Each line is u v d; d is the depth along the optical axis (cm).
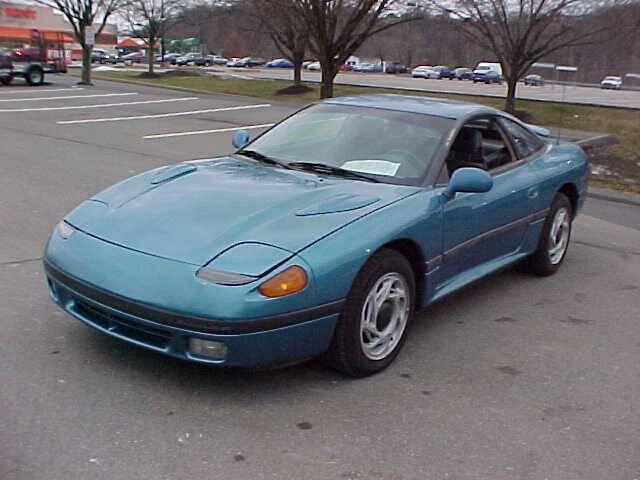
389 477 281
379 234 354
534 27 1919
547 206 538
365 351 359
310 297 322
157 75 3812
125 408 320
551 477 287
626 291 542
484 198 447
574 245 682
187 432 304
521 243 518
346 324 345
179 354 319
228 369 329
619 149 1508
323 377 362
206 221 349
